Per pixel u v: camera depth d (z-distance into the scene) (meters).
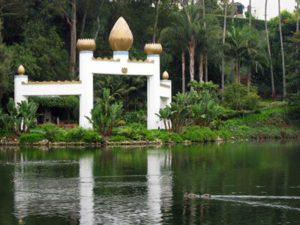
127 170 42.59
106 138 64.31
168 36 94.38
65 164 45.88
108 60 69.44
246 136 80.00
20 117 65.88
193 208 29.47
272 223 26.67
